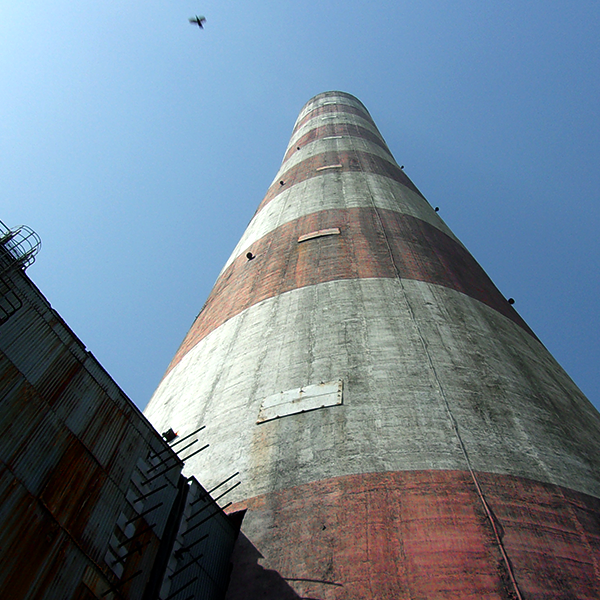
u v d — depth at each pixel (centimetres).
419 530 1115
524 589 992
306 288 2106
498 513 1141
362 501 1200
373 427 1394
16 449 842
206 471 1466
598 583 1031
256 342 1906
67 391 991
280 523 1225
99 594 880
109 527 960
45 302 1015
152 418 1970
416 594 1000
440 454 1293
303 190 3175
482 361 1669
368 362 1630
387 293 1986
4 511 779
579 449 1430
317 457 1350
